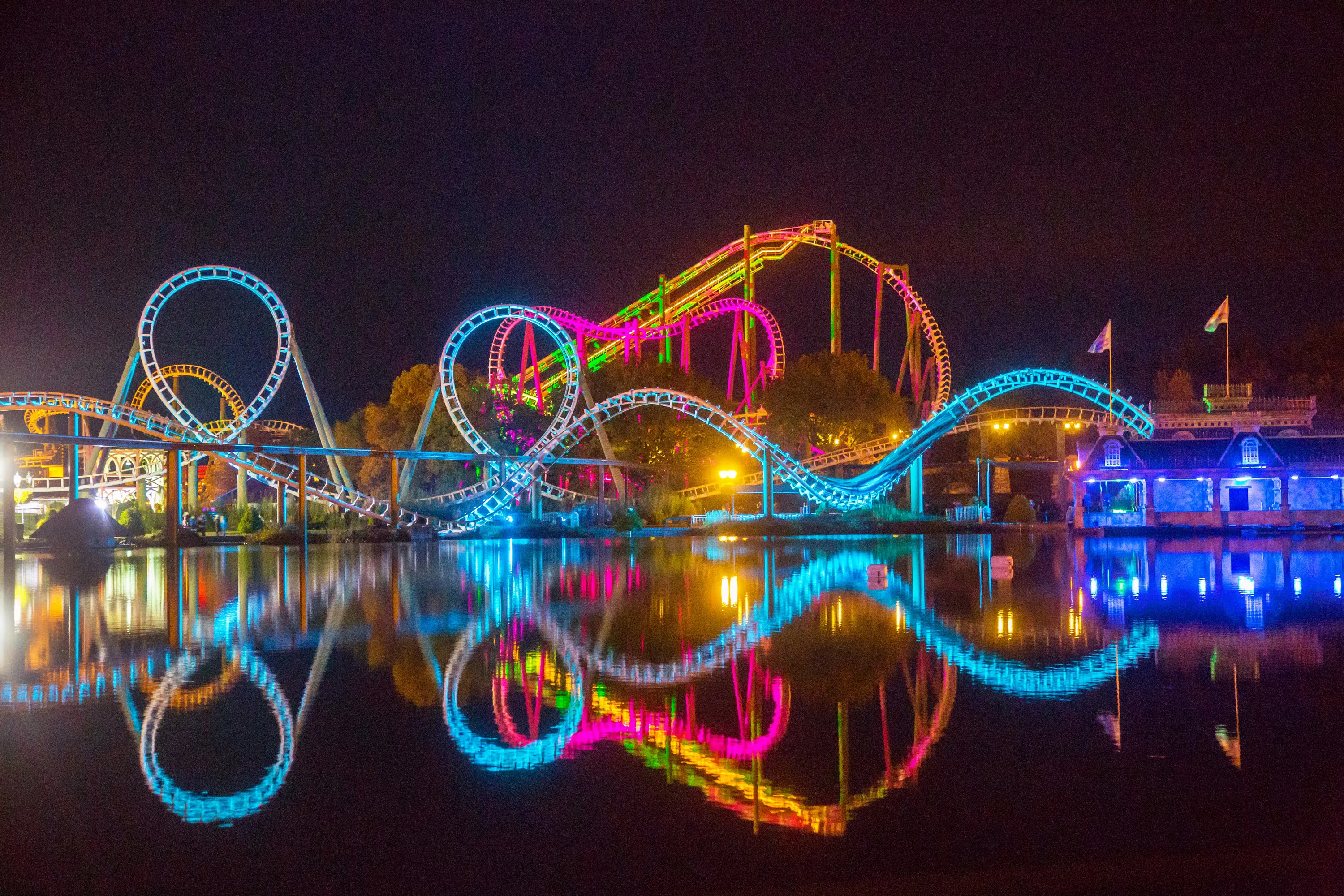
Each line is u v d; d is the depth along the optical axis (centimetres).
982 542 6500
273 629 2500
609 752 1340
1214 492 8125
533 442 11575
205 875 960
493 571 4372
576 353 9562
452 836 1050
